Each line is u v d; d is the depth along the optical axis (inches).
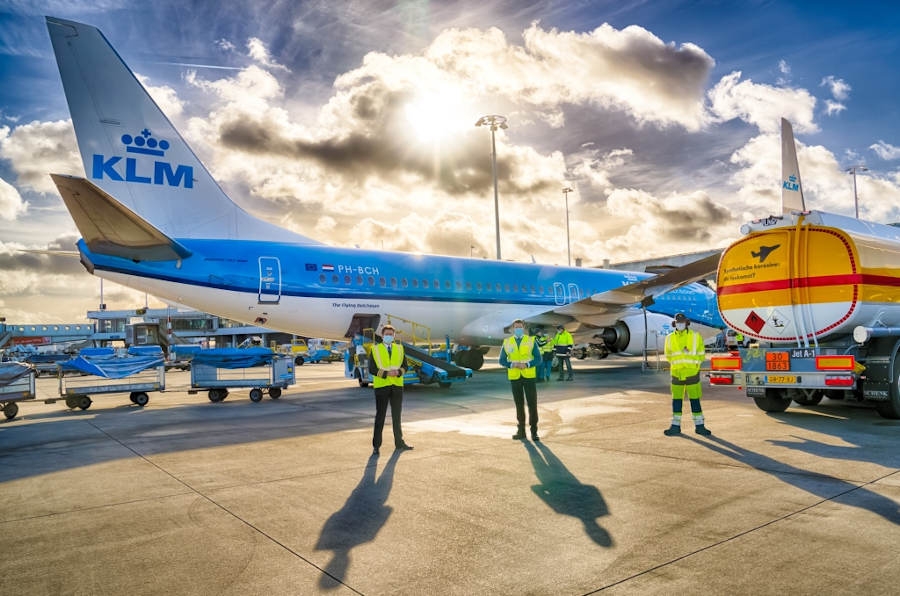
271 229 637.3
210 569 149.0
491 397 528.1
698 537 162.7
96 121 534.0
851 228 372.2
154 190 559.8
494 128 1403.8
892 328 359.6
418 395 548.7
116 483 242.7
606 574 139.7
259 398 556.1
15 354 2127.2
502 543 162.6
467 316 743.7
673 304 864.3
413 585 136.8
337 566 149.3
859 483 214.7
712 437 310.7
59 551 164.4
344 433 355.9
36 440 362.0
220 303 574.6
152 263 544.1
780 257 370.0
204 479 245.9
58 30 521.7
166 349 1568.7
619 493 208.1
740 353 362.3
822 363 329.7
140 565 152.8
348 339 684.7
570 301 854.5
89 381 560.1
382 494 215.5
